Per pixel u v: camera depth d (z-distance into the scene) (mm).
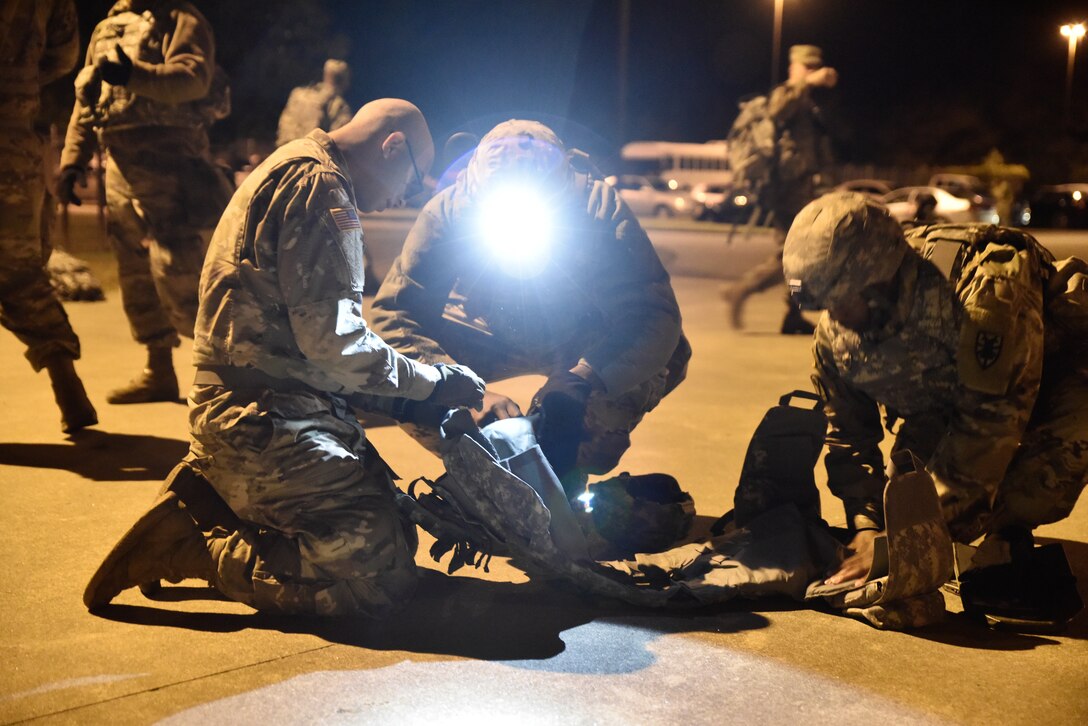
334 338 2900
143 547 3078
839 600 3131
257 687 2648
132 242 5660
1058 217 30672
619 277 3635
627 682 2715
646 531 3627
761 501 3508
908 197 26016
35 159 4906
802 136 8922
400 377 3018
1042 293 3162
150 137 5422
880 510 3383
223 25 28859
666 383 4020
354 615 3066
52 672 2713
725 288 9312
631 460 4898
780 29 44344
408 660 2814
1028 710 2598
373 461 3201
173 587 3318
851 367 3303
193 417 3043
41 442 4973
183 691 2621
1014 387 3041
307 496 2998
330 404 3109
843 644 2963
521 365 3912
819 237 3053
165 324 5828
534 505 3035
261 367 2986
